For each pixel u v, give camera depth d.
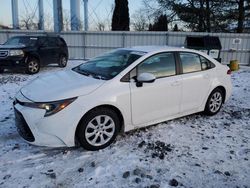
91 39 20.17
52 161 3.78
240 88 9.36
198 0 26.08
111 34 19.88
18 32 20.22
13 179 3.34
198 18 26.70
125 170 3.60
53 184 3.27
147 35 19.58
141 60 4.55
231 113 6.16
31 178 3.37
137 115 4.47
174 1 26.92
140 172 3.54
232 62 15.62
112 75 4.36
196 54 5.43
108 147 4.22
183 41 19.30
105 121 4.14
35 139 3.79
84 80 4.29
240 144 4.49
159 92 4.66
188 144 4.41
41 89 4.10
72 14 24.06
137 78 4.36
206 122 5.46
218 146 4.38
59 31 20.12
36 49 12.52
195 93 5.32
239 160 3.96
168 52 4.97
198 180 3.44
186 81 5.08
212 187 3.32
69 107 3.80
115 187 3.24
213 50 16.28
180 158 3.95
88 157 3.91
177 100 5.01
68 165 3.69
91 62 5.21
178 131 4.92
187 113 5.34
